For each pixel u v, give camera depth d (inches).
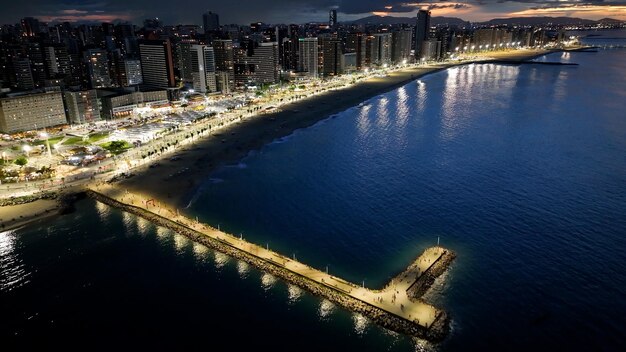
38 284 5123.0
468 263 5339.6
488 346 4084.6
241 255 5526.6
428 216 6589.6
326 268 5280.5
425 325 4259.4
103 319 4532.5
